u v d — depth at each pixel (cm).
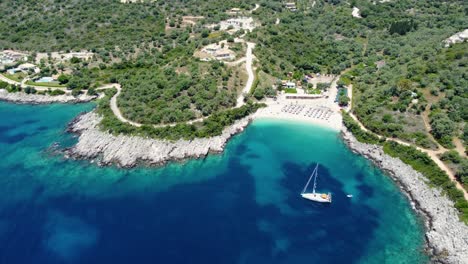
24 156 17425
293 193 15375
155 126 18425
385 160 16975
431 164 15838
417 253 12550
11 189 15338
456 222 13212
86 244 12712
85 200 14800
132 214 14075
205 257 12294
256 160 17538
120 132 17912
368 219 14038
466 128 16762
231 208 14450
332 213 14338
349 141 18750
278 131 19838
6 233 13175
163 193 15262
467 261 11906
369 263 12256
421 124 18138
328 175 16500
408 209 14462
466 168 14912
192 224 13625
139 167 16750
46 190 15325
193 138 17862
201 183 15900
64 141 18462
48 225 13550
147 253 12369
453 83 19762
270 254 12506
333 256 12519
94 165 16838
